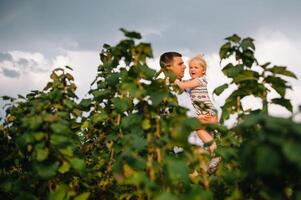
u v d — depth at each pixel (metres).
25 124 2.99
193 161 2.76
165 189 2.69
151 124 2.95
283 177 2.24
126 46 3.03
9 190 3.46
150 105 2.95
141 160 2.66
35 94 4.05
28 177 3.39
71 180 3.43
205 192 2.58
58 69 3.92
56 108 3.67
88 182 3.71
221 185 2.93
